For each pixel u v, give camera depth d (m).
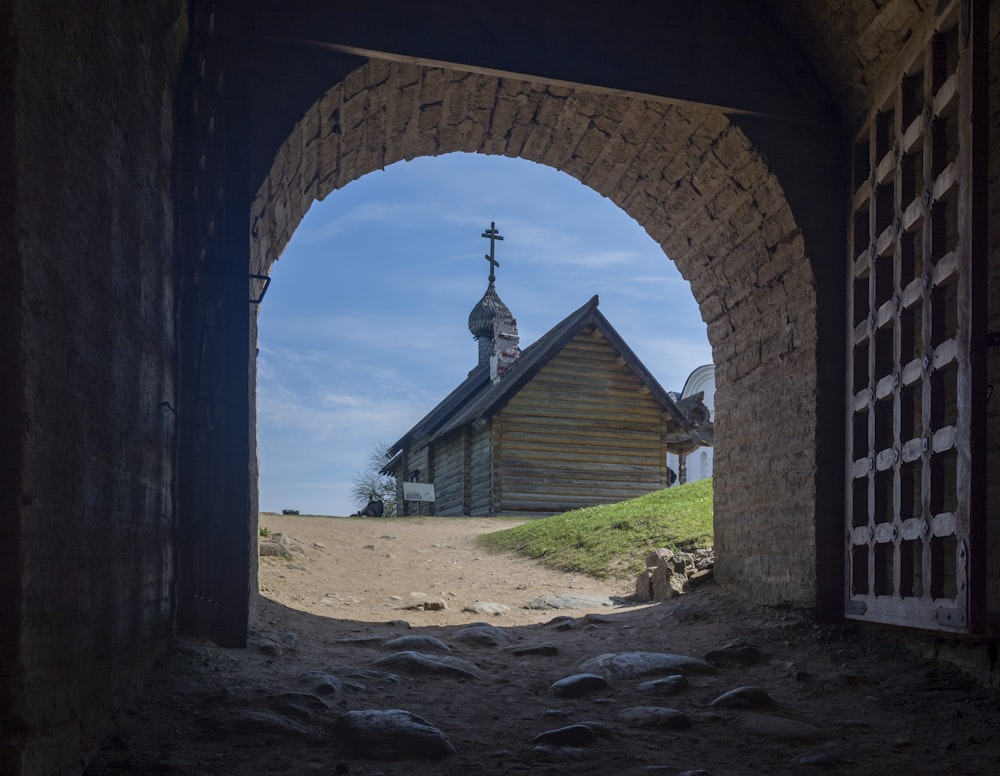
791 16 7.50
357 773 3.90
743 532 8.57
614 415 23.72
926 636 6.20
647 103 8.00
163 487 5.27
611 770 4.05
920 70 6.41
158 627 5.09
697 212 8.83
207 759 3.89
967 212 5.18
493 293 36.03
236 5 6.40
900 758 4.25
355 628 8.17
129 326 4.22
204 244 6.05
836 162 7.63
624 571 11.64
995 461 5.29
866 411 7.02
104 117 3.69
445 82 7.89
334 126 7.62
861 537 6.79
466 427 25.12
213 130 6.14
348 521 19.16
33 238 2.78
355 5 6.75
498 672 6.31
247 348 6.08
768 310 8.17
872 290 6.85
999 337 5.04
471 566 13.51
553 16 7.21
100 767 3.48
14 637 2.60
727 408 9.05
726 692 5.48
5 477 2.62
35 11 2.81
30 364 2.73
